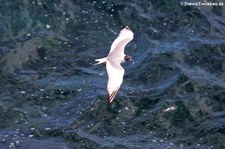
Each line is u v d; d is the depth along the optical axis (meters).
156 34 25.77
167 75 23.67
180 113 22.12
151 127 21.75
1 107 22.45
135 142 21.20
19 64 24.22
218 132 21.42
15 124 21.95
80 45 25.28
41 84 23.42
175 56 24.50
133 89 23.05
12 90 23.16
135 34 25.75
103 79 23.78
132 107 22.31
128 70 23.97
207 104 22.48
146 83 23.39
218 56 24.67
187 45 25.16
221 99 22.67
